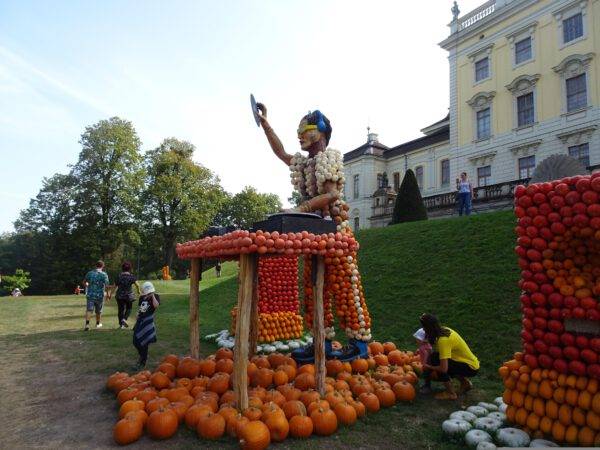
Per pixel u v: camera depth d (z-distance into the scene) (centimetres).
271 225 496
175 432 423
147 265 5022
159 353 789
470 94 3186
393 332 827
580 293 377
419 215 2003
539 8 2745
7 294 4119
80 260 3900
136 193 4131
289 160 682
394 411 486
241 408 440
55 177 4466
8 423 459
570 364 380
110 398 534
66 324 1162
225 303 1404
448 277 984
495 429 405
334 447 398
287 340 880
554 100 2639
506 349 648
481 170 3098
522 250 420
